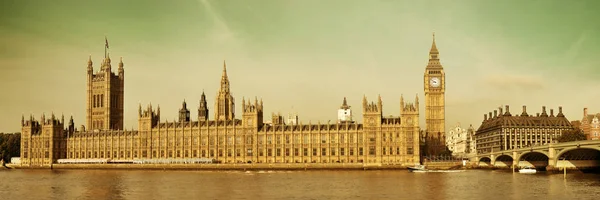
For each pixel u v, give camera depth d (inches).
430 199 6131.9
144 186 7785.4
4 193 7066.9
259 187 7460.6
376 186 7455.7
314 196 6461.6
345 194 6614.2
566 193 6382.9
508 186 7199.8
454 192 6673.2
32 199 6456.7
